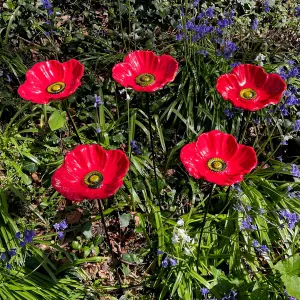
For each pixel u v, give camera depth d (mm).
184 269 680
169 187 813
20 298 616
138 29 999
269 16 1093
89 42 999
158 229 713
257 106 604
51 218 770
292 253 695
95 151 543
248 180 802
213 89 862
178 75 919
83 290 666
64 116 837
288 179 845
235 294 630
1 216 706
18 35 978
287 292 626
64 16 1029
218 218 749
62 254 717
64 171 529
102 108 861
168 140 878
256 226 730
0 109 892
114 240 756
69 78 623
